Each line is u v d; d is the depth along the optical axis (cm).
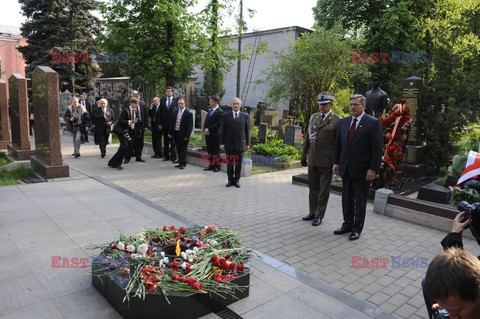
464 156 759
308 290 359
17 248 437
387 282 386
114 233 493
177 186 804
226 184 829
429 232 549
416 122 932
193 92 2472
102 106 1131
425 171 963
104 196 686
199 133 1784
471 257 147
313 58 1427
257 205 669
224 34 1692
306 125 1527
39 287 348
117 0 1512
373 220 601
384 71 1812
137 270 322
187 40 1581
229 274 333
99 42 1605
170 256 354
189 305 297
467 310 141
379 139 493
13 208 598
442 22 1177
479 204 213
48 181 806
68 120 1144
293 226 558
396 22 1714
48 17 2453
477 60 975
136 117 1064
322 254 455
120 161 982
